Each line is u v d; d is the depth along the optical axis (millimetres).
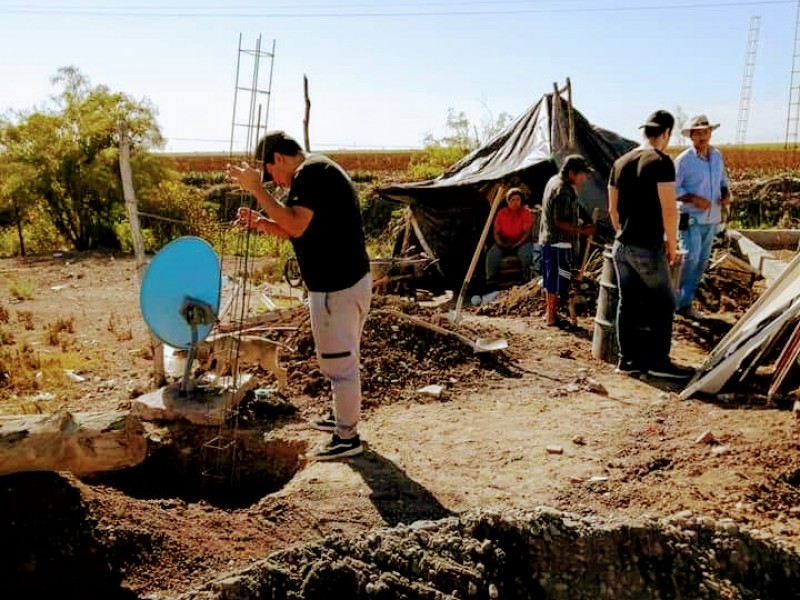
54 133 21812
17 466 3668
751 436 5336
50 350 8656
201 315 5723
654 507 4453
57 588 3559
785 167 21672
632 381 6867
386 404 6285
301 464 5199
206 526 4152
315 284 4688
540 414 6004
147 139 22844
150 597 3531
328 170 4551
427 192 12102
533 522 4160
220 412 5477
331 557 3760
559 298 9375
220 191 27703
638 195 6609
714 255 12055
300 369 6664
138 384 6922
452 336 7395
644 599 4016
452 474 4871
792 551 4176
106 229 22391
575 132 12070
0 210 25141
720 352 6664
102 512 3906
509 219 11633
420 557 3861
